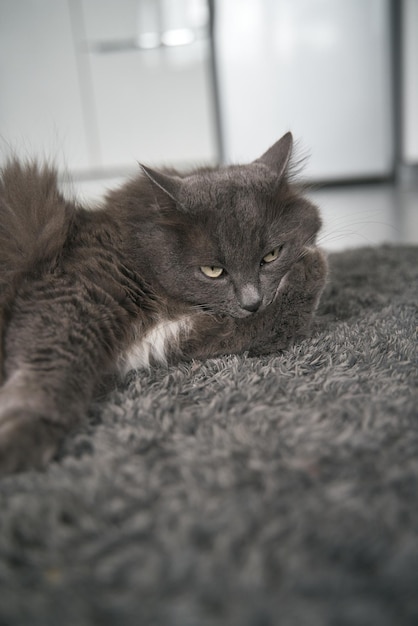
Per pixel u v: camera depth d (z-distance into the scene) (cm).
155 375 109
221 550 58
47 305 100
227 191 114
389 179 431
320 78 408
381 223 283
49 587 56
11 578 58
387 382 97
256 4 391
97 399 99
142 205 116
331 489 67
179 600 53
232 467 73
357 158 427
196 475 72
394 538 59
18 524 65
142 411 91
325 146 423
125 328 107
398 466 71
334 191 402
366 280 177
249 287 113
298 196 127
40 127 407
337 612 51
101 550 60
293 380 100
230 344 117
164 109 414
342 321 137
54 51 392
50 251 108
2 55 389
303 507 64
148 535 62
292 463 73
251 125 418
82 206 125
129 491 69
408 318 130
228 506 65
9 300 103
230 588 54
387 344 115
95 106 409
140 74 404
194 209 110
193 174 129
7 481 75
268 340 120
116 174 422
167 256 112
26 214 112
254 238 113
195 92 412
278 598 52
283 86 409
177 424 86
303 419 85
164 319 115
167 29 393
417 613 51
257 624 50
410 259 199
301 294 121
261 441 79
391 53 403
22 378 90
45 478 75
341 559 57
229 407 91
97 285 104
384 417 83
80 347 96
